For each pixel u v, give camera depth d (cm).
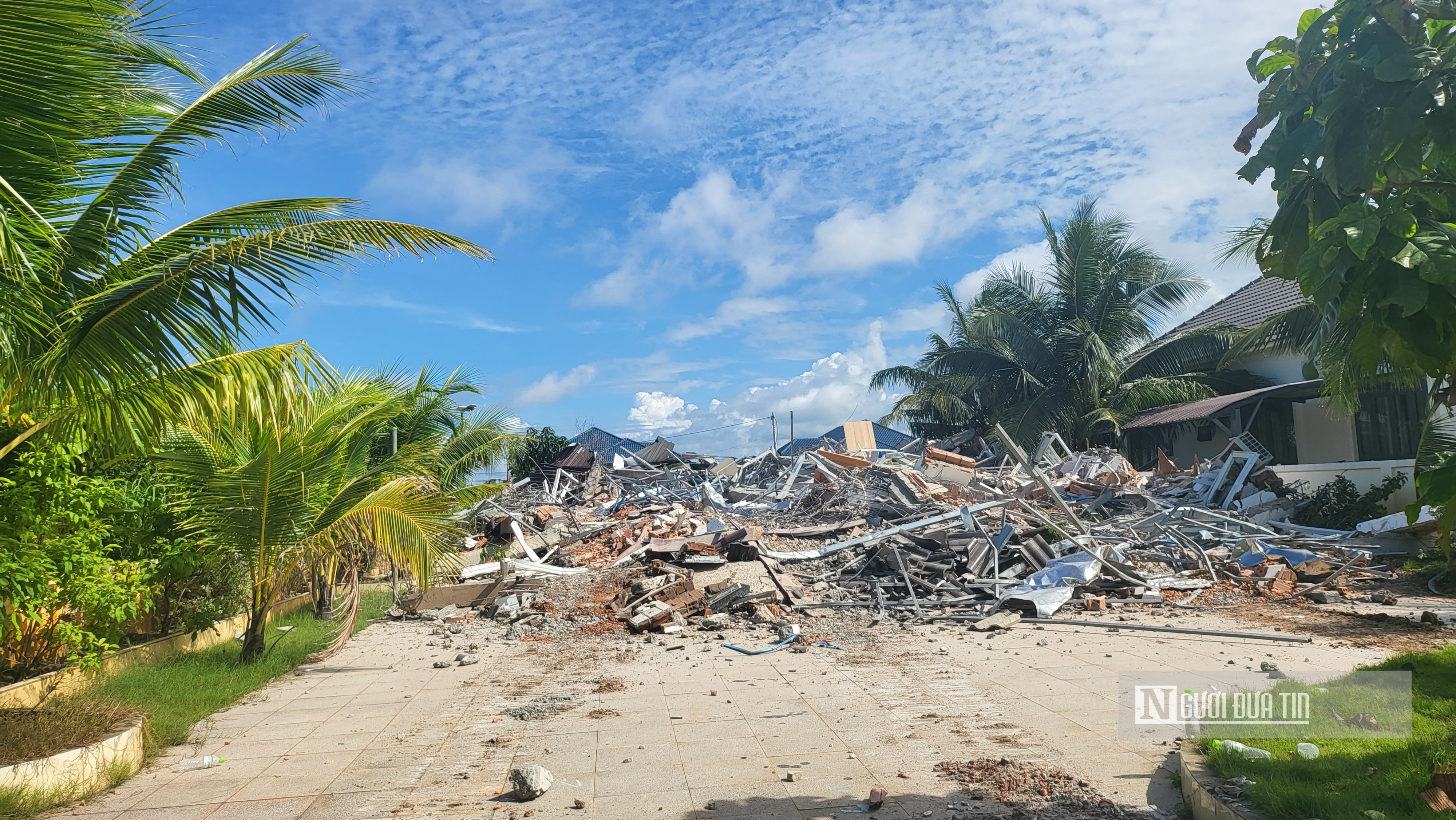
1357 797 420
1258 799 433
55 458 645
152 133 607
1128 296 3123
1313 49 357
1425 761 458
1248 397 2208
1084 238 3086
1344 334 1083
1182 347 2952
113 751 614
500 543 2086
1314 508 1877
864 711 743
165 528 967
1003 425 3042
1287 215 378
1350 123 334
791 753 630
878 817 494
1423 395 2056
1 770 546
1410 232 317
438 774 611
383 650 1188
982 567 1475
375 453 1869
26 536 653
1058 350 3100
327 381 677
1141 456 3022
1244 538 1636
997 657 971
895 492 1989
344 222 628
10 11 461
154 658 982
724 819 504
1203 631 1073
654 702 815
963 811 500
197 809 553
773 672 938
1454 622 1095
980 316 3169
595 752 650
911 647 1062
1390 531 1614
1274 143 364
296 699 879
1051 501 1973
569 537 1972
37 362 541
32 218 511
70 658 739
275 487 957
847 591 1434
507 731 726
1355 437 2234
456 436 2048
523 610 1459
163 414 618
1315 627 1105
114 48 525
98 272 600
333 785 594
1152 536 1711
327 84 657
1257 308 2894
